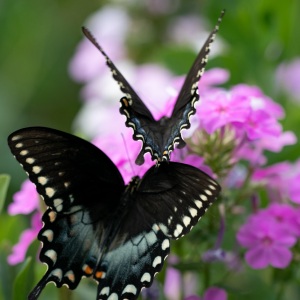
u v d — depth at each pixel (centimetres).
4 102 141
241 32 102
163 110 89
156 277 89
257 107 88
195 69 83
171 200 82
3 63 144
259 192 93
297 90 113
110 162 84
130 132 88
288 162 93
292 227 89
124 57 129
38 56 145
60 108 144
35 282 89
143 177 83
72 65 131
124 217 83
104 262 82
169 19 131
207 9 102
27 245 89
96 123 115
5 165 129
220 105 87
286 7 102
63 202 83
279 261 88
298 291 100
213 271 93
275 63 103
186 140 88
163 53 103
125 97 82
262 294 92
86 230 83
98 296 82
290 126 97
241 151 90
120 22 131
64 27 146
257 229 89
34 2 144
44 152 82
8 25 143
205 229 89
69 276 82
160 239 82
